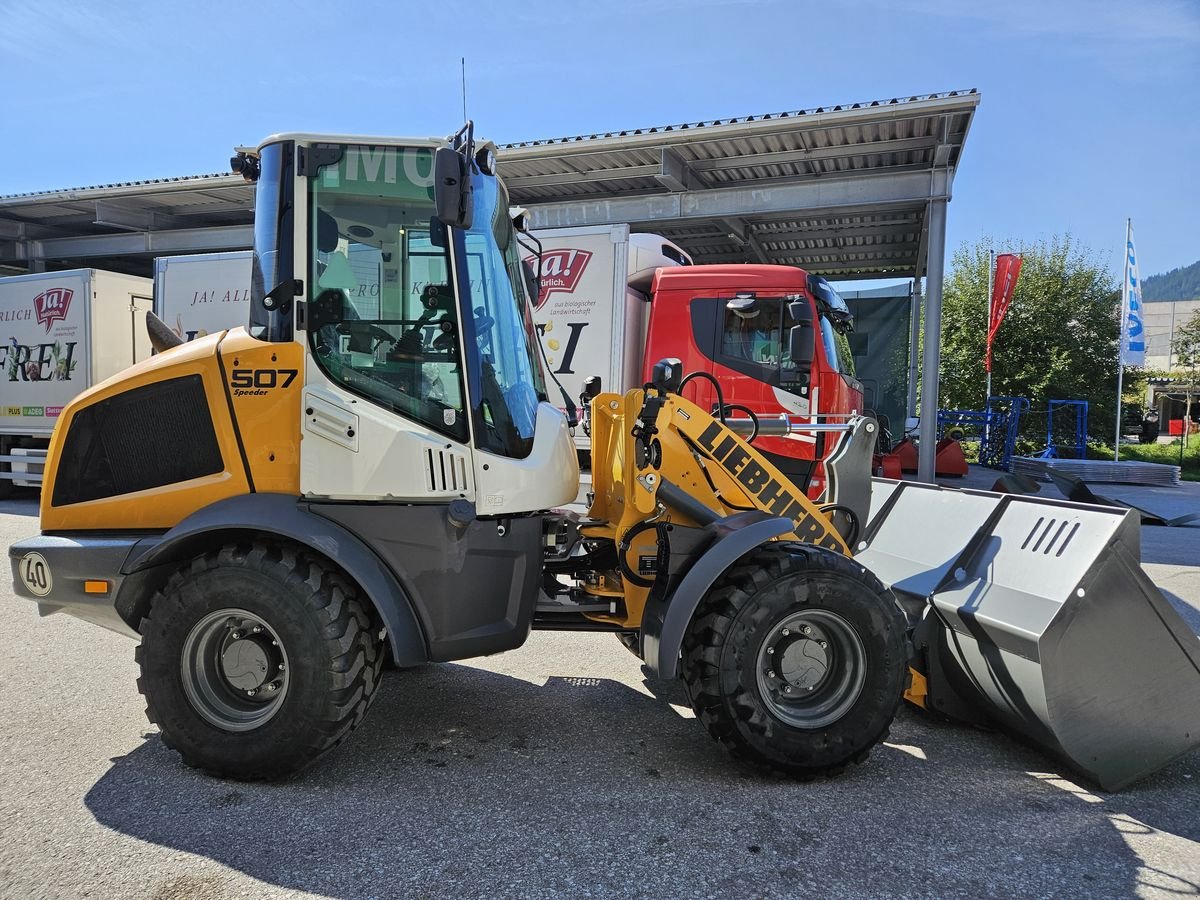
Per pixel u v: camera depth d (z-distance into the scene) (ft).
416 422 11.21
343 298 11.23
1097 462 55.31
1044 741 11.12
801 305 23.36
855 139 36.91
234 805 10.23
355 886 8.47
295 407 11.07
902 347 64.44
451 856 9.06
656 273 26.68
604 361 28.27
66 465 11.96
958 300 90.89
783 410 25.75
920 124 34.68
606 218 42.14
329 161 11.30
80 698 14.03
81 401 11.98
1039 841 9.53
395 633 10.62
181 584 10.66
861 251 54.13
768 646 11.12
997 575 12.19
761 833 9.63
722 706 10.76
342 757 11.75
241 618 10.73
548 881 8.58
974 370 89.81
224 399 11.24
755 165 40.63
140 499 11.59
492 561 11.41
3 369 40.68
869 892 8.45
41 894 8.27
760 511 11.95
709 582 10.83
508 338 12.37
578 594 13.43
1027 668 10.78
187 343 12.22
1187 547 30.53
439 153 10.28
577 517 13.82
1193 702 10.87
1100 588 10.64
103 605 11.53
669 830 9.68
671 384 12.48
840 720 11.00
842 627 11.04
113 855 9.04
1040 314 88.12
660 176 38.11
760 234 49.88
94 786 10.73
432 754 11.89
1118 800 10.65
